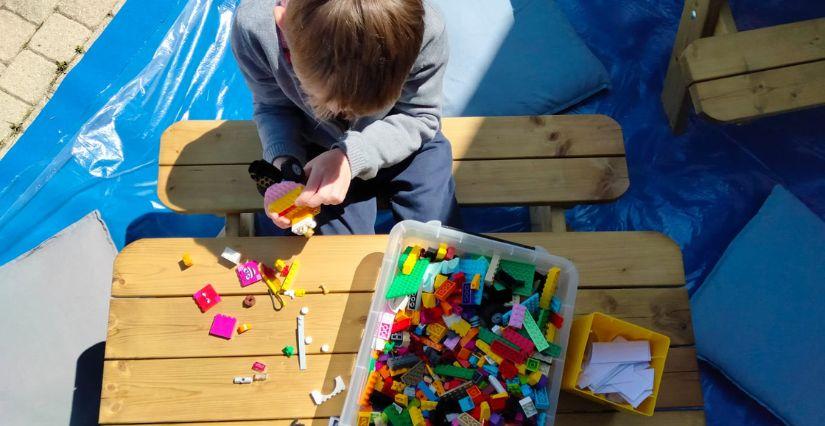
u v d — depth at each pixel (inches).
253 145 71.9
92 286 78.6
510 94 86.9
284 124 63.7
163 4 93.8
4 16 94.3
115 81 90.7
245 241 59.6
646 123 90.9
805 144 88.0
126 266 58.4
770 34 77.1
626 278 62.0
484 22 89.1
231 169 71.2
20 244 83.4
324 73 42.8
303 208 55.3
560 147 72.5
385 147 58.9
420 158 68.2
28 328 75.5
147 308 57.3
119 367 55.7
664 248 63.0
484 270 56.8
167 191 70.6
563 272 57.6
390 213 84.6
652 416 57.6
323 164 55.6
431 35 55.9
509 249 56.7
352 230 67.3
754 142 88.6
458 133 73.3
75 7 95.4
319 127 65.6
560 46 88.9
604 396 55.2
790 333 76.3
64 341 75.5
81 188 86.0
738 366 76.7
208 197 70.4
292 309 57.6
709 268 84.2
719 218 85.9
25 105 91.4
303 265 58.9
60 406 73.0
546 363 54.7
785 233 80.3
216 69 93.4
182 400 55.1
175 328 56.8
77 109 88.9
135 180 87.5
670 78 87.0
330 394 55.4
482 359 55.8
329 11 40.3
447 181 68.5
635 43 94.6
